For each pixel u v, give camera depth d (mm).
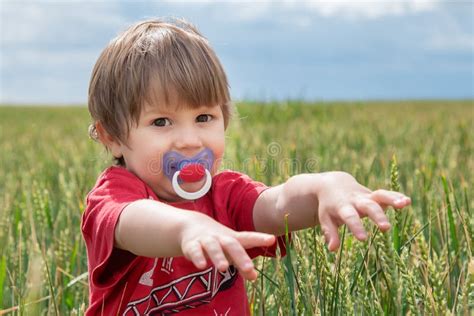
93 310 2045
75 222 3545
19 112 25578
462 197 3188
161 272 2023
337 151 5949
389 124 10539
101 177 2062
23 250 2986
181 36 2092
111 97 2068
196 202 2191
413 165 5098
